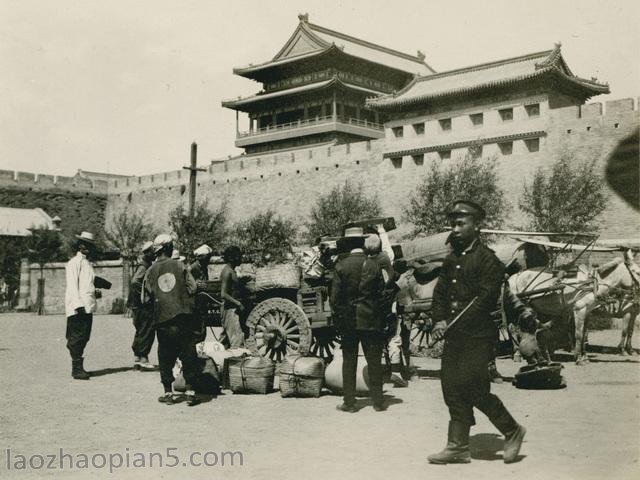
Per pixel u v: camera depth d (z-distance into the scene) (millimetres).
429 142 50719
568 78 45281
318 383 10352
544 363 11242
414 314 12250
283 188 59594
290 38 75688
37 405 9695
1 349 18766
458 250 6695
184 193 67812
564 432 7637
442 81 51594
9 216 69875
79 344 12570
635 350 17859
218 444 7254
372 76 77000
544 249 16391
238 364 10766
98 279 13141
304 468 6266
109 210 76250
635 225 35969
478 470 6137
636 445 6969
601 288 16391
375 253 9961
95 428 8109
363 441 7344
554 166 40094
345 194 50531
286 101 76000
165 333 9766
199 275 13398
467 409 6410
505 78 46062
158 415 8930
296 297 12133
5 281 55375
